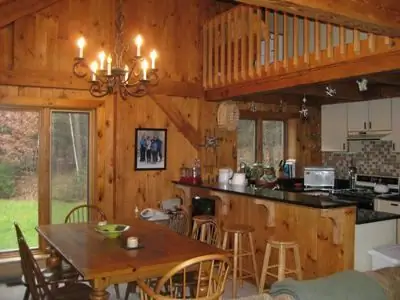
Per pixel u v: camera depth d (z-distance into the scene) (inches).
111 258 115.0
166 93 238.7
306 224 159.5
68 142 216.7
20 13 197.6
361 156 263.0
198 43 251.9
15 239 203.9
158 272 112.0
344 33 162.7
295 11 106.7
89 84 215.9
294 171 276.1
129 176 229.8
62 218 214.7
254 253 177.3
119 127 226.8
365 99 238.1
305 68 179.9
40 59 206.5
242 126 267.7
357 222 147.5
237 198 194.2
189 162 247.3
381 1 117.6
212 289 112.4
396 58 144.9
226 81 231.1
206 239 179.8
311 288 83.5
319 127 285.6
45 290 118.3
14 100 200.2
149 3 236.8
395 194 229.3
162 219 215.9
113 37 223.9
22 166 205.9
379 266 142.2
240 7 218.1
